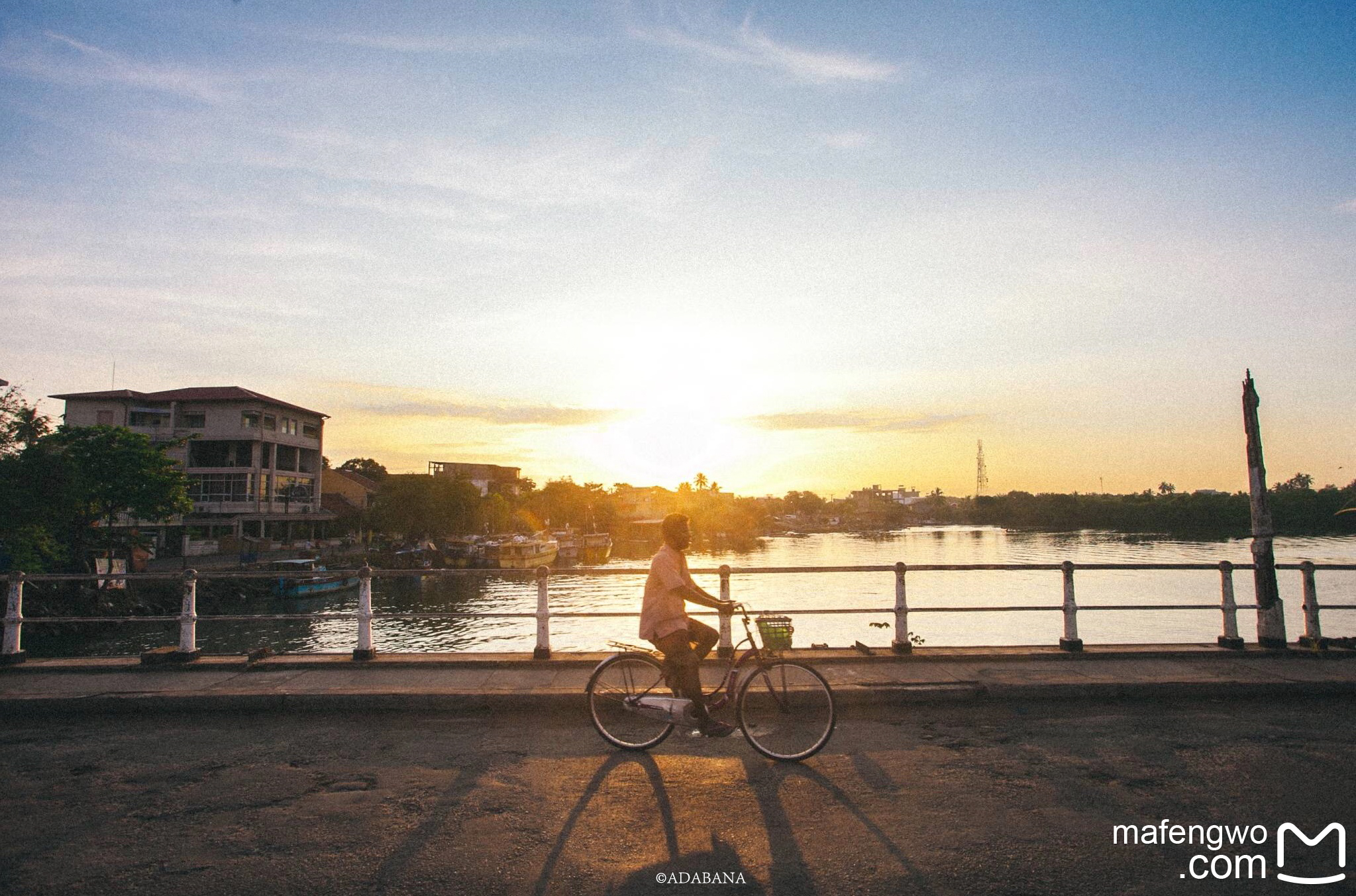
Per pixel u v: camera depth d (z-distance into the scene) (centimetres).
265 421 6481
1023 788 527
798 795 514
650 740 616
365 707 731
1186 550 8831
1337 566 941
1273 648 923
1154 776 550
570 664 835
